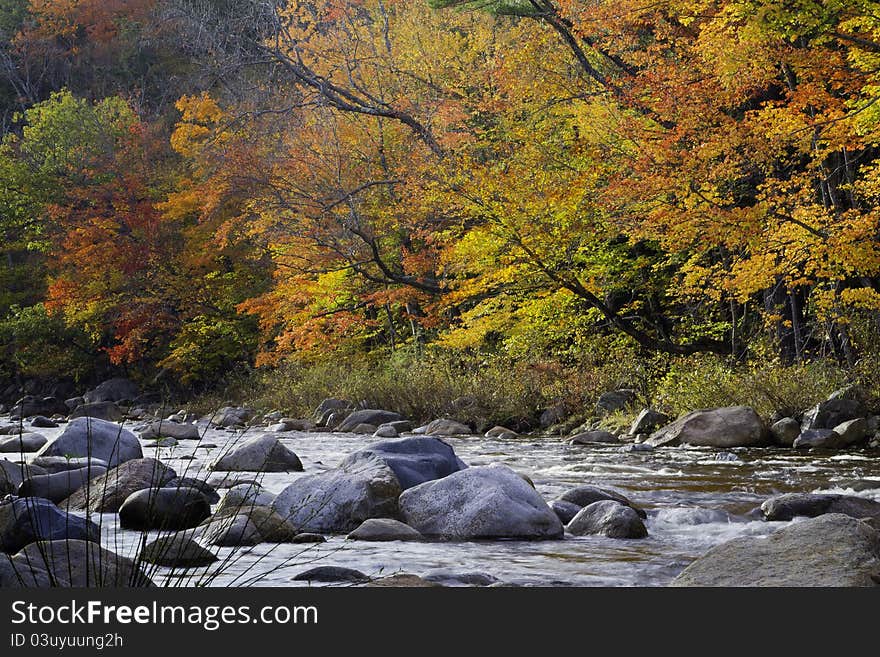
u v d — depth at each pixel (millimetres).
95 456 10930
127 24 57594
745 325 21797
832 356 18062
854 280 19250
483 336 22906
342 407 24656
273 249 27953
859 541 5207
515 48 24609
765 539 5410
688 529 7723
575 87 21328
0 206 43375
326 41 31297
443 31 28250
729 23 14906
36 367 42062
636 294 24484
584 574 5996
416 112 26703
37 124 45812
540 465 13039
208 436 20250
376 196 26219
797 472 11539
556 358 22234
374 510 7688
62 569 4973
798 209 14977
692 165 15297
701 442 15195
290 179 27500
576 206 18734
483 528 7348
